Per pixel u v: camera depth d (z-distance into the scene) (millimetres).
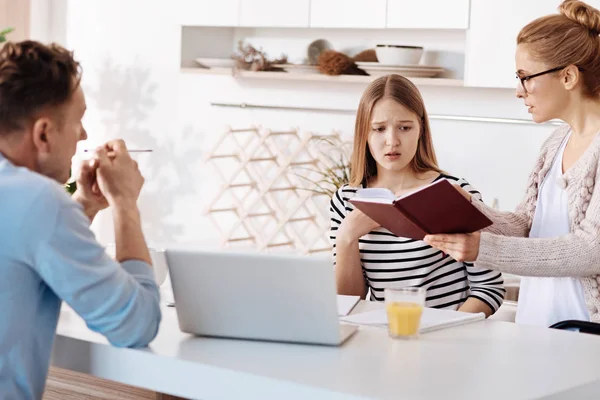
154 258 2273
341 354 1688
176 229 4965
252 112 4691
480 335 1882
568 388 1503
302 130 4551
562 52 2400
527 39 2457
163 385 1647
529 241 2322
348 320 1981
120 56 5055
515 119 3979
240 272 1752
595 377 1574
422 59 4246
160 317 1732
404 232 2273
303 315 1741
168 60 4898
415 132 2541
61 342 1777
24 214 1549
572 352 1754
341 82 4434
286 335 1768
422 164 2613
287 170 4535
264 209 4707
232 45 4824
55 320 1671
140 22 4965
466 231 2236
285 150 4594
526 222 2588
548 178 2549
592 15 2410
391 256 2504
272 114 4637
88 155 5172
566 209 2455
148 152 5016
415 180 2600
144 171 5039
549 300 2492
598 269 2328
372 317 2014
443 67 4188
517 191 4000
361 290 2523
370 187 2648
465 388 1473
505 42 3783
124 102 5066
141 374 1671
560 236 2352
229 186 4594
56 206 1568
